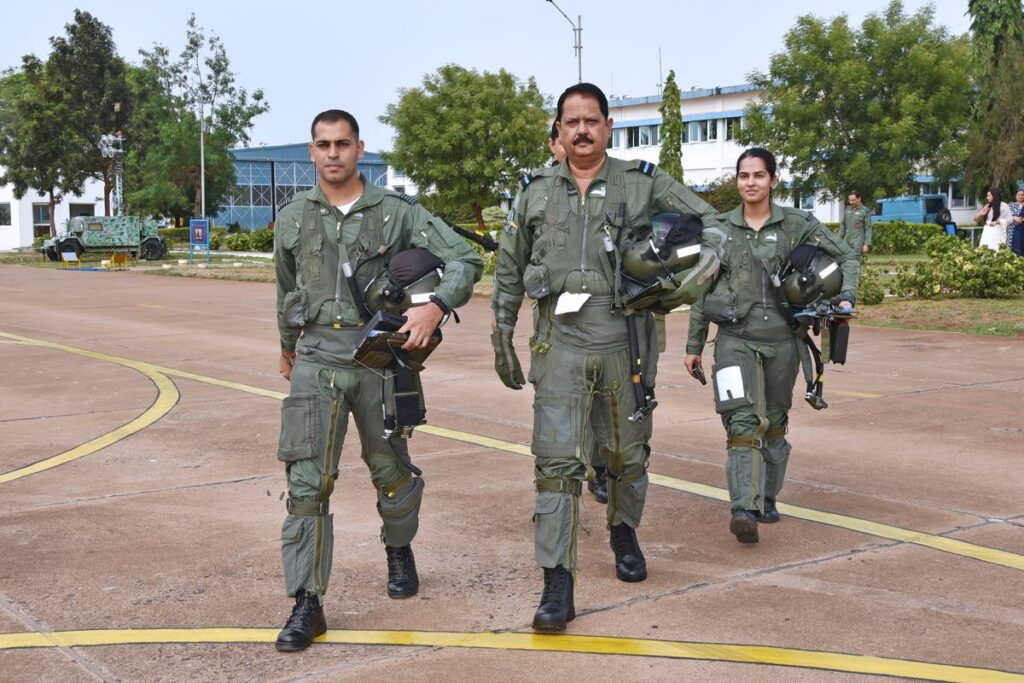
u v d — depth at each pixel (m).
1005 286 16.95
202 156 62.88
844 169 38.38
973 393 9.48
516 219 4.40
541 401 4.26
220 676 3.75
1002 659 3.82
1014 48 39.88
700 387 10.10
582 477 4.22
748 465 5.14
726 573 4.80
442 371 11.32
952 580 4.68
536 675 3.71
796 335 5.39
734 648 3.94
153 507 6.07
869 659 3.82
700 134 57.53
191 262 38.94
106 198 51.75
